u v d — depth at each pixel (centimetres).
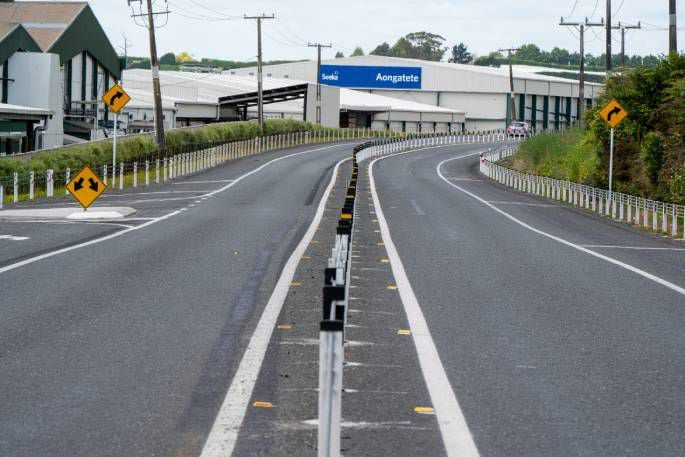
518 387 1177
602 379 1230
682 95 4647
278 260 2391
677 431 1003
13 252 2512
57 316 1599
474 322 1617
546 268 2398
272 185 5781
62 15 8769
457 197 5356
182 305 1725
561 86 18700
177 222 3475
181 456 892
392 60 18862
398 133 15375
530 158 8244
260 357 1308
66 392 1113
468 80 18088
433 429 993
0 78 7531
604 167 5256
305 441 941
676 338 1525
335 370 760
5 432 957
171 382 1166
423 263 2427
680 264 2620
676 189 4256
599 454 922
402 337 1477
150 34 7019
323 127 13338
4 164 5116
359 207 4403
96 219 3650
